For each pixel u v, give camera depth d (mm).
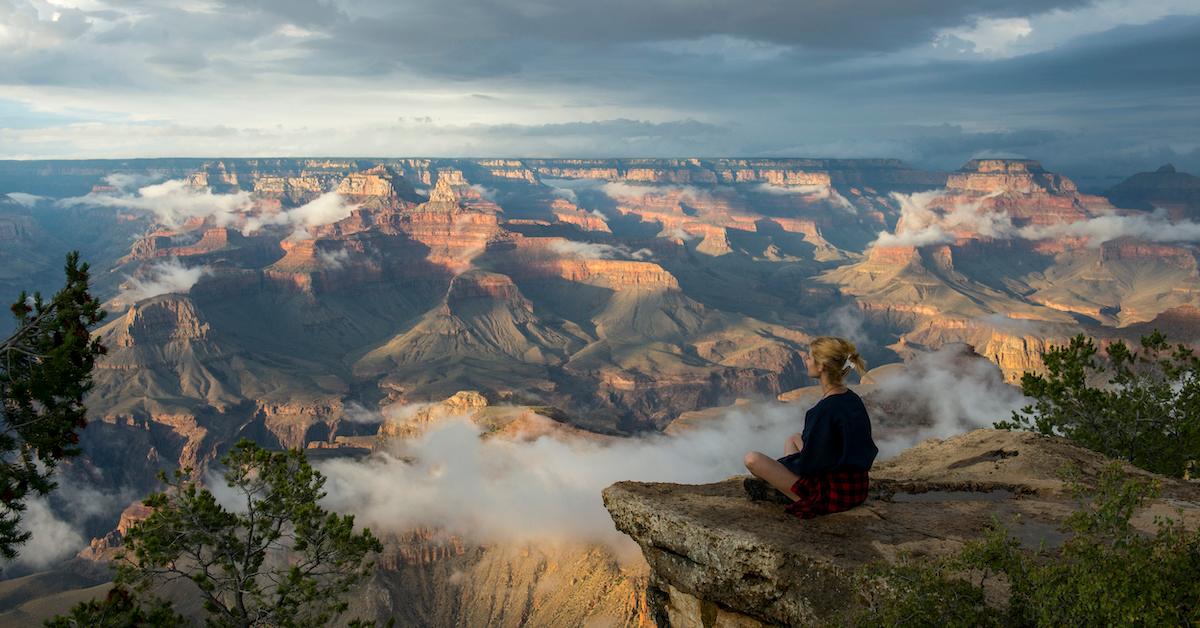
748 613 9453
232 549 22672
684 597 10102
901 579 8289
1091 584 7559
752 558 9320
